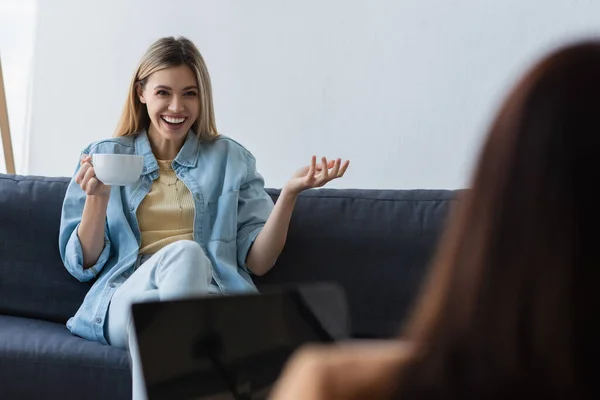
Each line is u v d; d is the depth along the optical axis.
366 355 0.50
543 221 0.44
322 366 0.49
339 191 2.08
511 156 0.46
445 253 0.48
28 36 3.29
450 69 2.93
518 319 0.43
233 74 3.10
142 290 1.78
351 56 3.01
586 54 0.46
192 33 3.12
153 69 2.05
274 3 3.05
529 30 2.85
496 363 0.43
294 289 0.88
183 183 2.06
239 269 2.03
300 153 3.07
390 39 2.97
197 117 2.12
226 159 2.11
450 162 2.94
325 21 3.02
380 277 1.96
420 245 1.96
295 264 2.00
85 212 1.94
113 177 1.84
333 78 3.03
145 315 0.83
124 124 2.16
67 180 2.11
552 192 0.44
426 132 2.96
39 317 2.02
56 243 2.04
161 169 2.09
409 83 2.97
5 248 2.02
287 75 3.06
